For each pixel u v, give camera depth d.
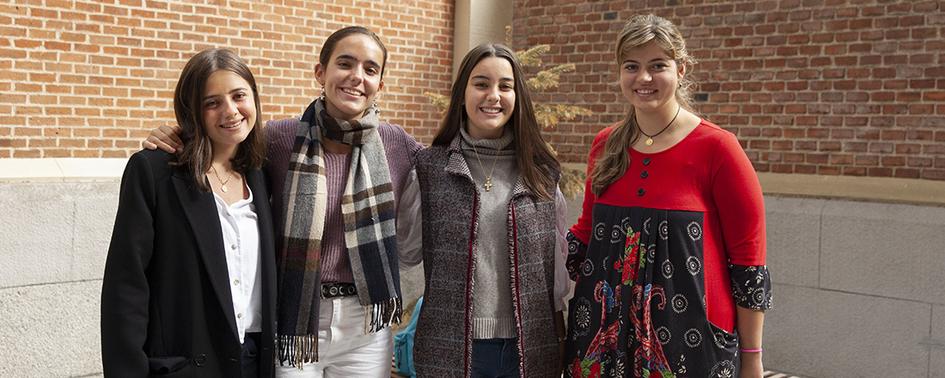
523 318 3.04
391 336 3.24
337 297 3.07
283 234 2.99
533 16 7.68
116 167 5.62
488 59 3.08
